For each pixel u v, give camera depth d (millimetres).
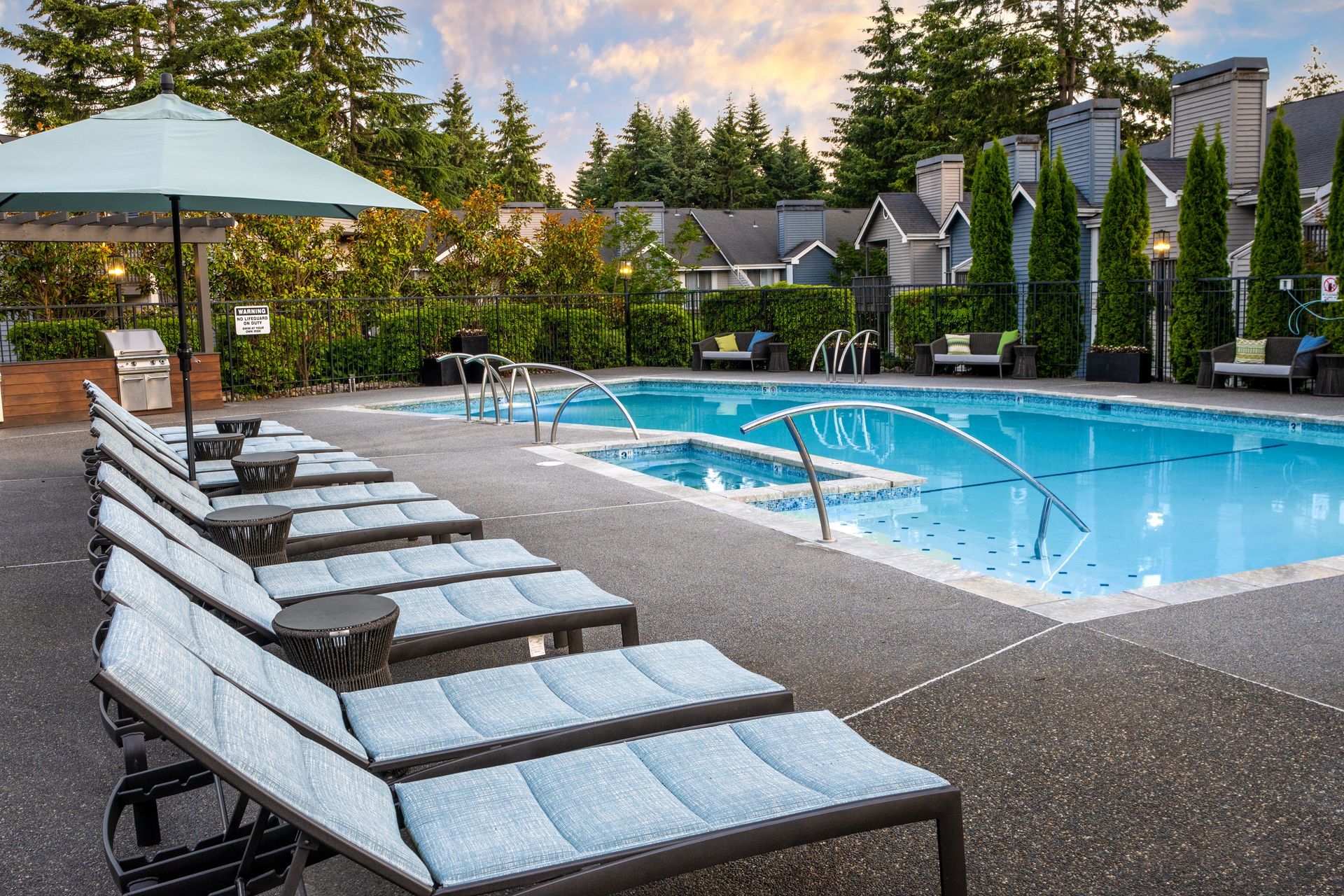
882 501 7789
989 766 2834
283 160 5375
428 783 2045
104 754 3078
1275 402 11641
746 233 39844
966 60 37312
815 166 60375
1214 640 3783
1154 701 3246
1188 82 19750
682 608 4383
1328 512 7273
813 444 10930
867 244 34156
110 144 5078
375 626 2709
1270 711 3139
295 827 1790
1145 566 5992
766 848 1835
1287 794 2633
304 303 16875
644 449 9953
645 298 20734
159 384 13227
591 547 5496
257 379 16109
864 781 1979
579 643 3639
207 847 1964
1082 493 8070
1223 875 2283
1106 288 15320
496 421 11492
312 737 2064
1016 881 2285
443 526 4629
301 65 35000
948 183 29750
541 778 2055
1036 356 16438
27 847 2541
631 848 1773
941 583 4660
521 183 54219
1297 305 13141
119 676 1547
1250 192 18344
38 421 12492
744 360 18875
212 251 17109
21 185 4531
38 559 5504
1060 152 16062
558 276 22609
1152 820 2525
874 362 17719
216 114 5648
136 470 4027
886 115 45469
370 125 36156
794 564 5074
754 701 2465
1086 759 2861
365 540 4461
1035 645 3791
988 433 11367
